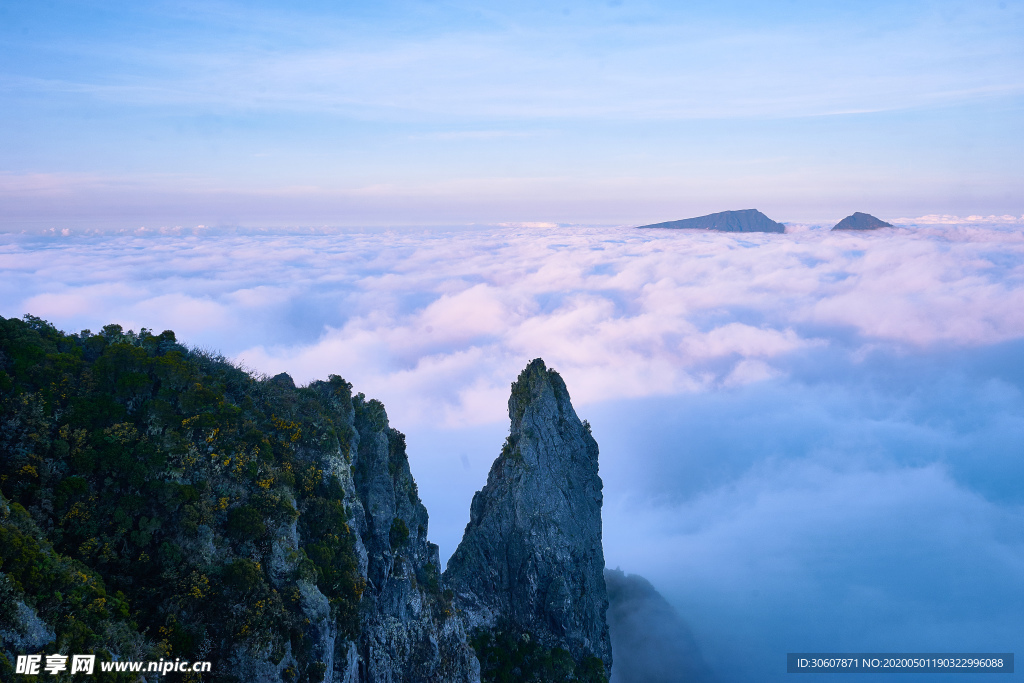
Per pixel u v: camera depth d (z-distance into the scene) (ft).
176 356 127.24
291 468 121.90
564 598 181.57
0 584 82.23
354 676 119.65
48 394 113.19
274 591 105.09
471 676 148.05
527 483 190.08
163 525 105.70
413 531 150.71
